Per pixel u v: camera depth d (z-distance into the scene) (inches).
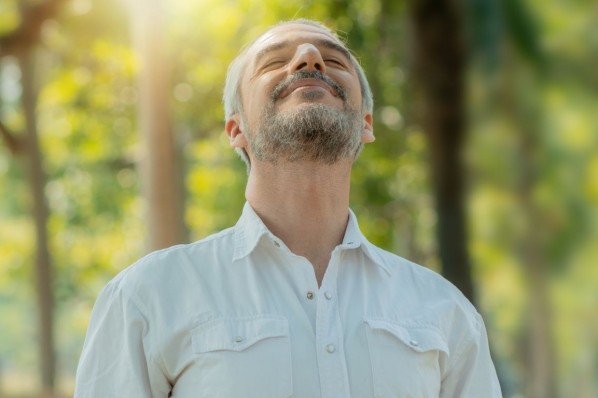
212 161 647.1
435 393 89.8
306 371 83.7
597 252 481.1
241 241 90.7
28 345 1176.8
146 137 318.0
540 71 417.7
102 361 87.4
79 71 547.2
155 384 86.0
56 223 706.8
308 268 89.0
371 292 91.2
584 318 506.9
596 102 431.8
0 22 447.8
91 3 458.9
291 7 486.0
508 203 453.1
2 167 768.9
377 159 553.9
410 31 416.5
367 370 85.5
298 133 89.4
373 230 605.3
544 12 412.5
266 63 96.2
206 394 82.6
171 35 482.0
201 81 535.8
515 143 433.4
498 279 487.5
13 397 625.3
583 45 422.0
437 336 90.4
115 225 721.6
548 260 476.7
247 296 87.2
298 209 92.6
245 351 83.2
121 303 88.0
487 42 409.4
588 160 452.8
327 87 93.5
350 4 460.8
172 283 88.3
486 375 95.5
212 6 514.0
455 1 406.6
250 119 95.2
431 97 414.0
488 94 419.8
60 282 769.6
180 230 318.3
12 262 845.2
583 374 522.3
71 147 622.2
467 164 420.2
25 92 578.9
